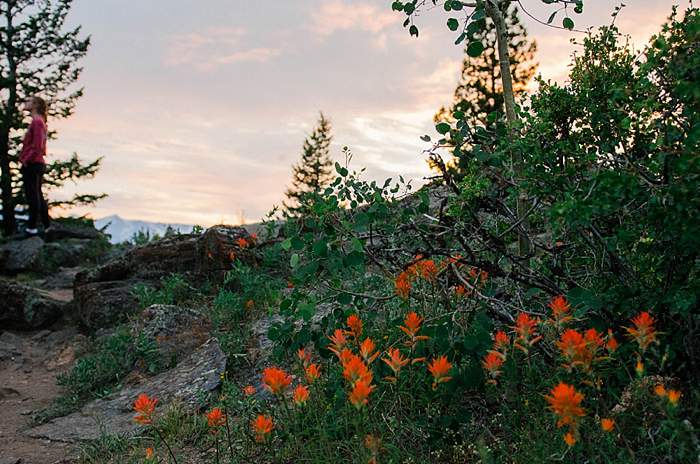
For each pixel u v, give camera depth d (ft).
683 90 9.35
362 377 9.31
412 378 11.53
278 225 31.22
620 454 9.29
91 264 50.62
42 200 55.72
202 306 28.76
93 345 28.19
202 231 34.09
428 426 11.22
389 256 14.44
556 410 8.14
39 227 54.75
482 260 13.56
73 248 51.34
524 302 13.70
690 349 10.62
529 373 11.50
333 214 13.97
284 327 14.64
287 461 12.55
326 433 11.53
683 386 10.75
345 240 13.96
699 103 9.96
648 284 11.76
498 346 10.27
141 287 31.09
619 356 10.81
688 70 9.53
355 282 18.26
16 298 33.63
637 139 11.88
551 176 11.98
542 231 15.64
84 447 16.96
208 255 31.14
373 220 13.57
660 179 11.02
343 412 11.96
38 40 69.00
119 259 33.83
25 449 17.80
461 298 13.74
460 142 13.41
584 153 11.87
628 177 9.99
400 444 11.29
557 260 13.35
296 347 14.23
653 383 10.30
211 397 18.25
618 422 9.93
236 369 20.06
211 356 21.31
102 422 18.97
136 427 17.58
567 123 12.72
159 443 15.61
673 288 10.87
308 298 14.43
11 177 67.26
